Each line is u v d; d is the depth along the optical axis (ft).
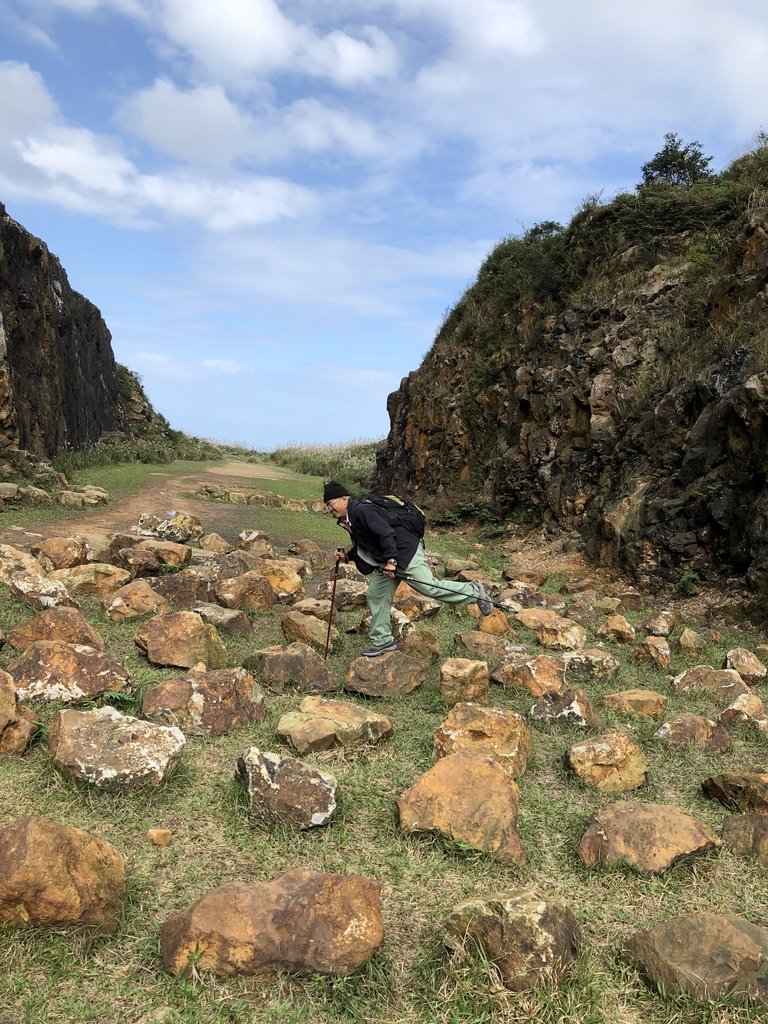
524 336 57.16
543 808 12.61
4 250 61.11
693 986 8.11
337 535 46.75
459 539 50.14
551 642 23.93
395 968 8.46
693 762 15.15
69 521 42.39
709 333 40.16
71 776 11.69
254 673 17.89
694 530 32.19
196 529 39.24
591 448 44.04
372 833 11.30
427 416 66.90
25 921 8.37
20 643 17.75
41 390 68.18
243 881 9.91
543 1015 7.77
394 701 17.53
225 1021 7.54
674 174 61.21
